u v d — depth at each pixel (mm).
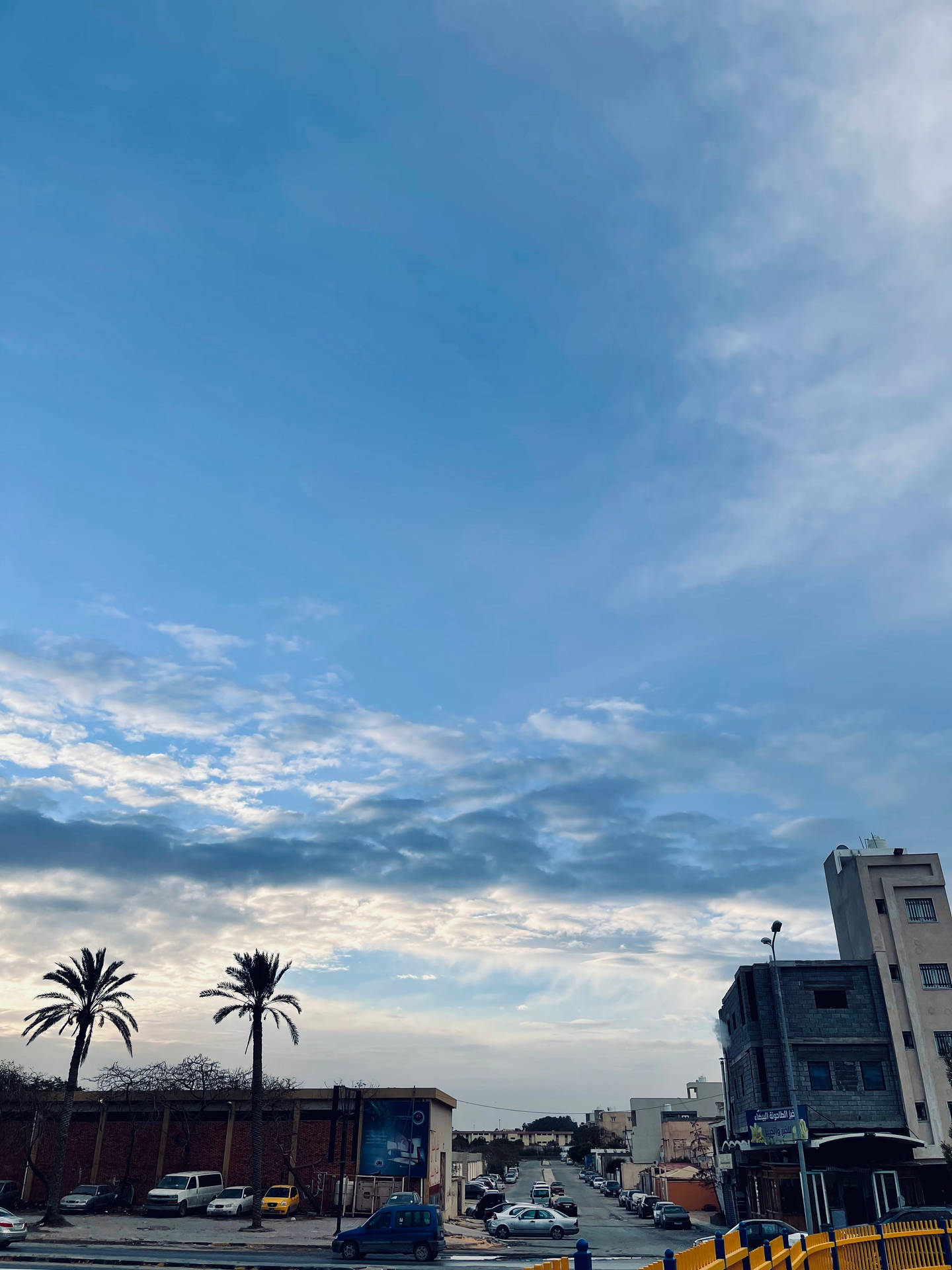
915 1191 44594
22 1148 60188
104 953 52719
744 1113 53438
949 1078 44188
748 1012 51500
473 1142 186875
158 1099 60625
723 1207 63344
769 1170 47500
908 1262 20000
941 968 51219
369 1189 56656
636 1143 118938
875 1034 50031
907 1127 47625
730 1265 11781
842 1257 17828
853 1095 48656
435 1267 33156
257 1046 54688
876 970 51406
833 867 59531
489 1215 58094
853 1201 44656
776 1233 29828
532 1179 150625
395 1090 59156
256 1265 32188
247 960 56562
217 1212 52344
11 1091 60781
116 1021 51219
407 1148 57656
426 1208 37438
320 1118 59500
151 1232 45562
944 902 52750
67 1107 49812
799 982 51312
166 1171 59188
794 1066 49344
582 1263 10109
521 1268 32188
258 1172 51406
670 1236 52156
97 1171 59562
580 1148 191250
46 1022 50531
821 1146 44562
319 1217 54844
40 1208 55656
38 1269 29094
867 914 53062
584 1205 88562
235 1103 60688
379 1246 36500
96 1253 34969
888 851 57344
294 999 56188
